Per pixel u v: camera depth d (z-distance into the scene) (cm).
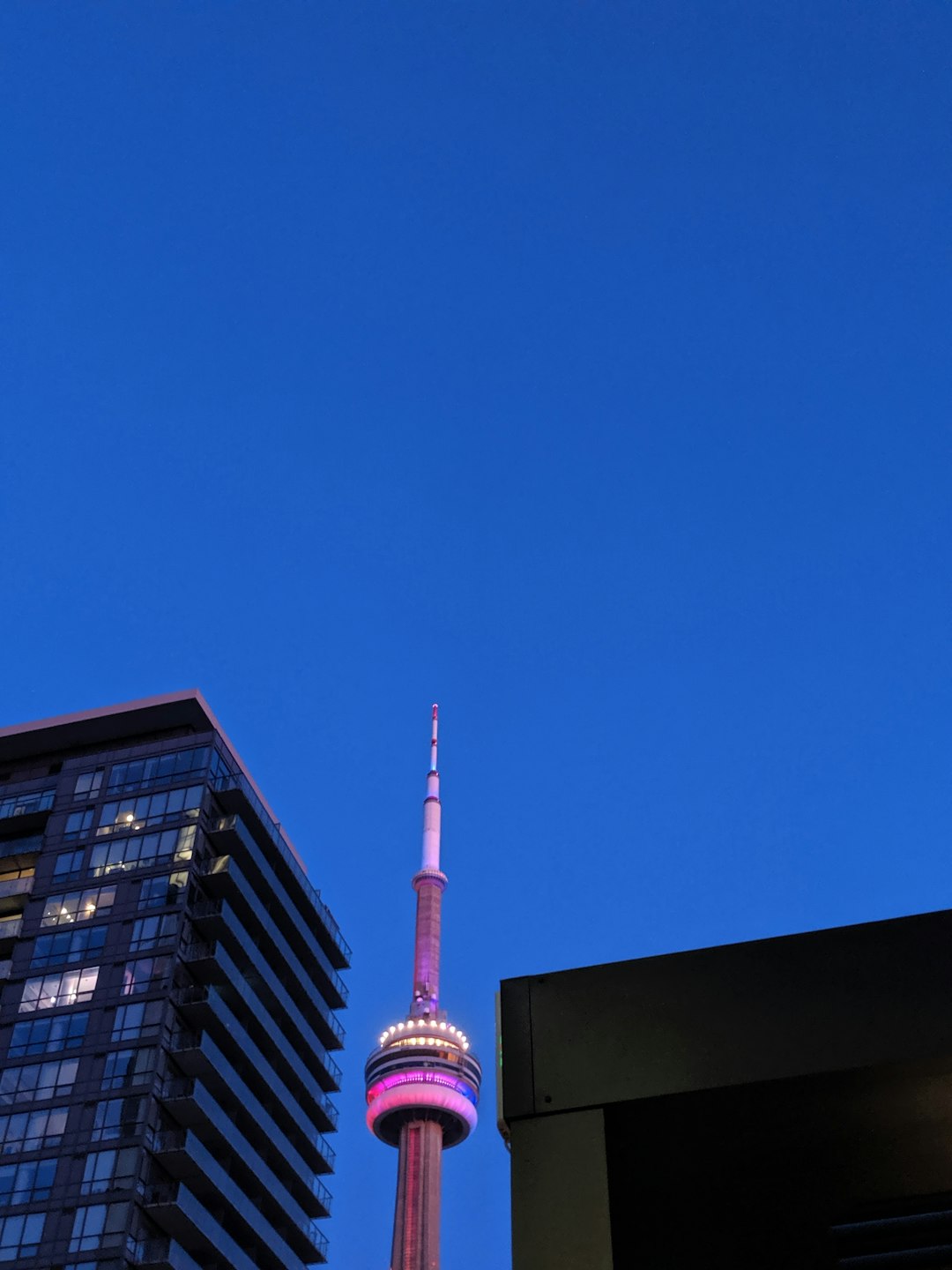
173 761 9925
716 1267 927
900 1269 882
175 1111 8012
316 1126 9688
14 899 9269
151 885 9094
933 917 885
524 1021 902
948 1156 869
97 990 8562
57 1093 8069
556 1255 779
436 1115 18750
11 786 10144
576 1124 838
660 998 890
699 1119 853
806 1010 859
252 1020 8931
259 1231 8231
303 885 10269
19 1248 7406
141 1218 7506
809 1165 887
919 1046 820
